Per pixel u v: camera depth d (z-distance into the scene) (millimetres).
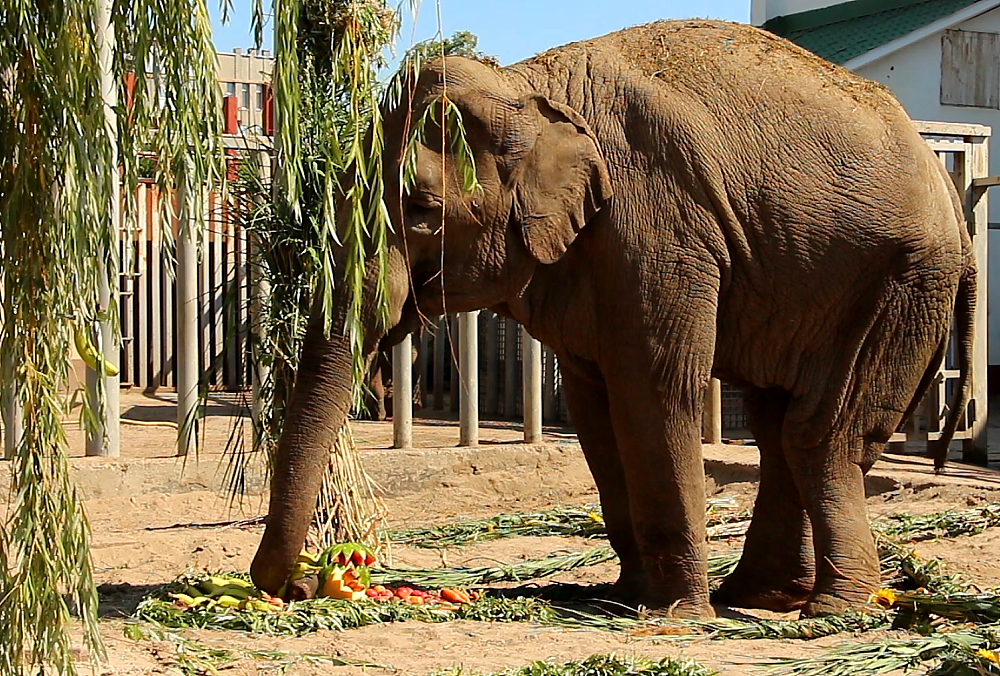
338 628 6336
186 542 9039
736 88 6914
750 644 6246
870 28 24438
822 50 24281
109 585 7730
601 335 6754
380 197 3658
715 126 6789
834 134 6949
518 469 12453
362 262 3654
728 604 7570
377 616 6535
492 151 6531
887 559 8117
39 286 3254
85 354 3326
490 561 8750
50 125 3227
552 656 5809
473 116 6492
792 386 7121
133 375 17875
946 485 11250
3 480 9883
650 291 6586
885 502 11047
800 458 7133
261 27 3303
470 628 6453
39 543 3375
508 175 6547
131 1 3311
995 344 23703
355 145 3670
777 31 27078
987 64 23812
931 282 7086
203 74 3311
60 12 3225
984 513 9789
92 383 10609
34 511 3350
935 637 5992
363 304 6320
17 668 3436
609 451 7406
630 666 5336
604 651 5961
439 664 5617
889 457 13352
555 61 6961
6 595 3404
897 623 6566
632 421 6684
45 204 3240
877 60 23188
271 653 5633
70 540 3395
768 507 7555
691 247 6637
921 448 14289
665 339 6598
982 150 14016
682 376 6621
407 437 12188
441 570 8102
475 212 6496
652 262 6590
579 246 6770
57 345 3301
